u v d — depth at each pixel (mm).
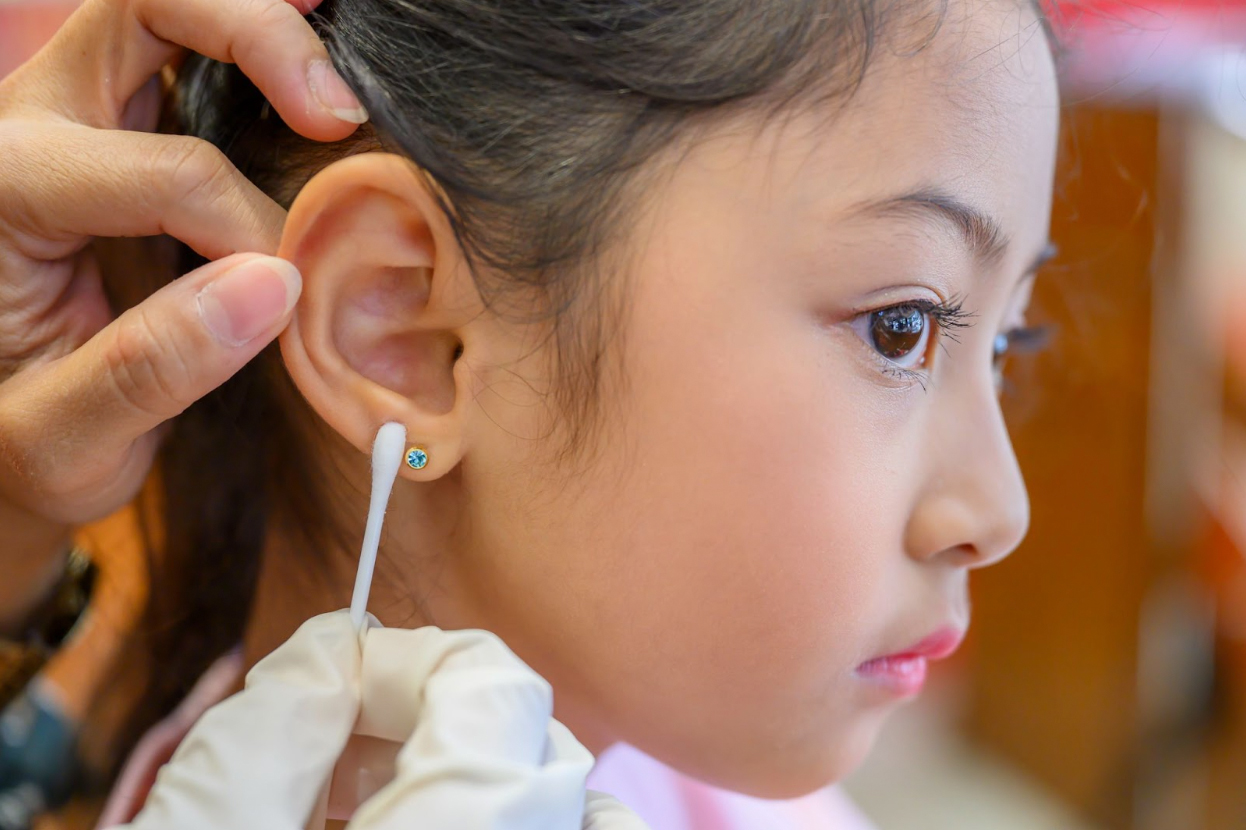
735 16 560
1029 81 628
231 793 460
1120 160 1258
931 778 1717
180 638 824
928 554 649
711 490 583
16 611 780
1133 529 1465
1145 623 1481
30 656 816
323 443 680
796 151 559
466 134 570
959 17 589
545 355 583
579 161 565
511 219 567
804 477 586
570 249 569
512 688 483
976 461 659
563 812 472
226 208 601
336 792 570
